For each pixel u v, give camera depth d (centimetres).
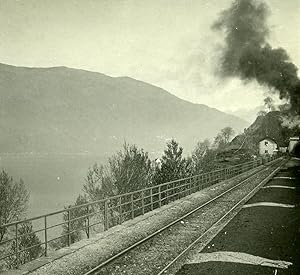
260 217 1572
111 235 1312
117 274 917
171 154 2658
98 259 1048
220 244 1164
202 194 2342
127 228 1420
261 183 2841
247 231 1327
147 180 2583
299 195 2180
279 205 1852
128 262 1002
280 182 2884
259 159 5297
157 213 1719
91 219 3825
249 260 1006
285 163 5372
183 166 2688
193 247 1144
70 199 8281
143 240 1172
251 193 2342
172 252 1092
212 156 4503
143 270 944
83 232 3281
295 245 1147
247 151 5022
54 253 1091
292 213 1655
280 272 918
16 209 3136
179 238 1249
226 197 2200
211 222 1508
